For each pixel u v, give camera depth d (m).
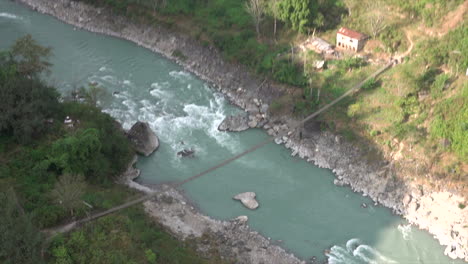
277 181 112.62
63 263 78.06
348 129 117.81
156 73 148.00
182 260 87.00
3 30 166.38
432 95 116.56
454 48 122.38
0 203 78.81
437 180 106.31
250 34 146.25
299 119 124.44
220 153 119.81
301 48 137.88
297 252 96.56
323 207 106.12
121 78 145.38
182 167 116.00
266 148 121.12
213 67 145.62
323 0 143.12
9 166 97.56
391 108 117.56
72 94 126.44
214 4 159.88
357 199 107.62
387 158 111.56
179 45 155.12
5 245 71.94
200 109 133.12
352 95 122.75
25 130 100.62
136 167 115.38
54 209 88.38
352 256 95.75
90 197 94.44
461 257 94.50
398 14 137.75
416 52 127.19
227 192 109.81
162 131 125.56
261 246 96.75
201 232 98.50
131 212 95.62
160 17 162.38
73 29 169.25
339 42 135.25
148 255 82.38
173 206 104.31
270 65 135.00
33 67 111.25
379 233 100.06
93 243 83.44
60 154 99.00
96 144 102.19
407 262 94.44
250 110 131.75
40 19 174.38
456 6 132.00
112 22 167.88
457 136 107.88
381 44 132.50
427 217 101.81
